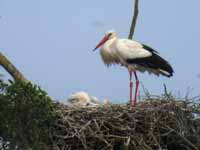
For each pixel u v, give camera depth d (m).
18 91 13.48
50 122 13.70
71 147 14.09
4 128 13.38
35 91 13.62
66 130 13.92
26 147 13.34
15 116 13.43
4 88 13.65
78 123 14.05
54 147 13.79
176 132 14.42
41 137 13.62
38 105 13.51
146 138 14.31
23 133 13.45
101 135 13.90
